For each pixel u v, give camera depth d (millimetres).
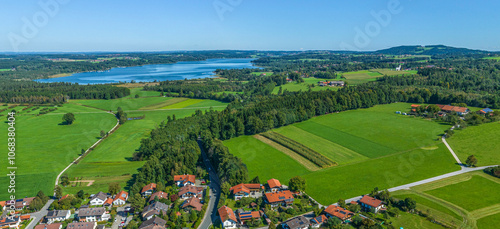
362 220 88875
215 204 105812
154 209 97625
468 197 102750
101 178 127438
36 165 140500
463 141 152625
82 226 91125
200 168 130000
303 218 91375
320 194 109125
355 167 130500
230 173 116438
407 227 87750
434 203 99562
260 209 100938
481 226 86688
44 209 102938
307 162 138375
